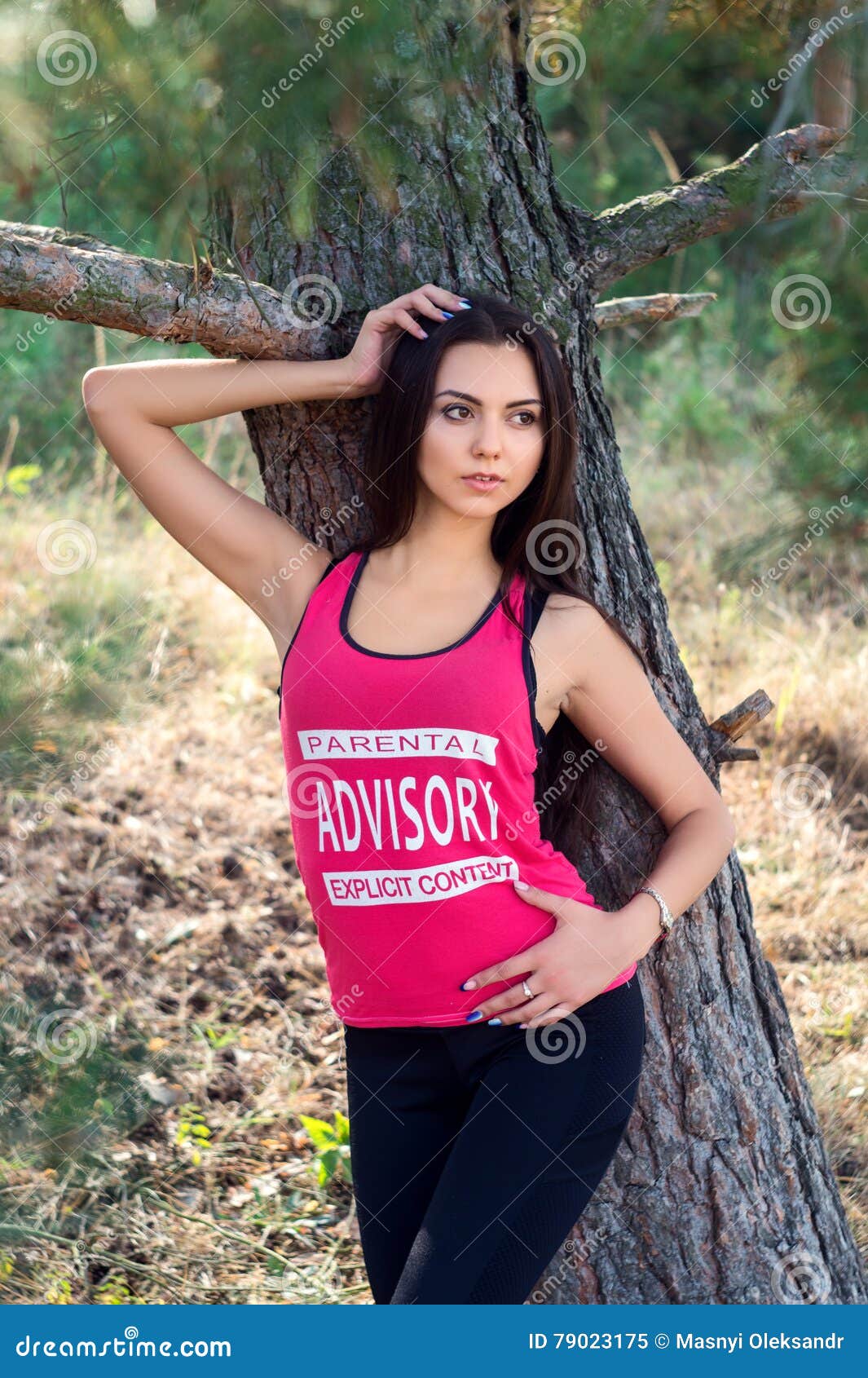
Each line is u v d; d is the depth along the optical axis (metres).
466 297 1.67
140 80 1.33
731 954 2.05
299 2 1.36
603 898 1.96
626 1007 1.72
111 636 4.57
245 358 1.75
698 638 4.87
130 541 5.51
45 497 5.83
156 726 4.37
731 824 1.82
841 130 1.96
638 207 1.95
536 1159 1.58
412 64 1.54
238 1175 2.72
